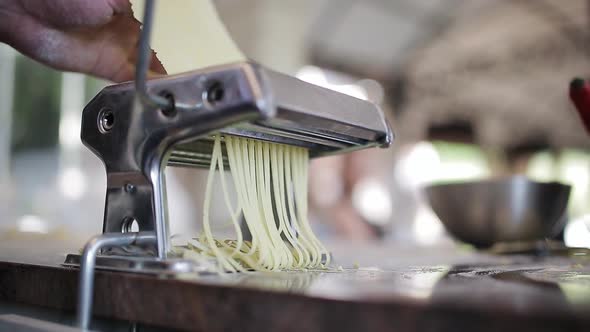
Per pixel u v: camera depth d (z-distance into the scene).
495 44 4.09
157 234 0.41
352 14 3.49
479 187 0.95
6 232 0.96
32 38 0.58
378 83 4.29
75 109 2.18
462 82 4.32
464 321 0.24
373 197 3.78
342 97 0.46
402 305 0.26
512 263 0.67
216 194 2.46
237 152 0.47
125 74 0.63
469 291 0.31
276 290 0.31
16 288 0.45
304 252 0.50
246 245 0.48
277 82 0.38
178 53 0.48
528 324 0.23
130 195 0.42
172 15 0.49
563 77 4.06
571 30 3.85
